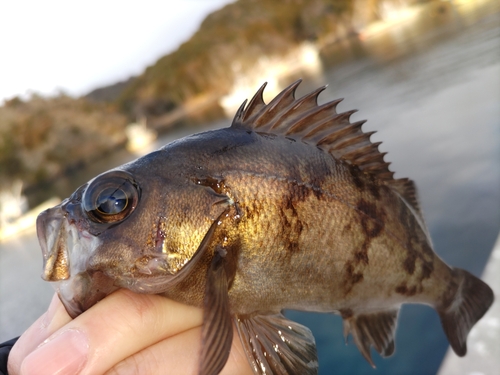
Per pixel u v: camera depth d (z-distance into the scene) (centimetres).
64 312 11
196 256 11
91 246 11
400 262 14
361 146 14
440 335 26
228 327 11
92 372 9
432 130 65
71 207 11
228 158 12
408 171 52
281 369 12
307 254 12
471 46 125
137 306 10
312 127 13
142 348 10
